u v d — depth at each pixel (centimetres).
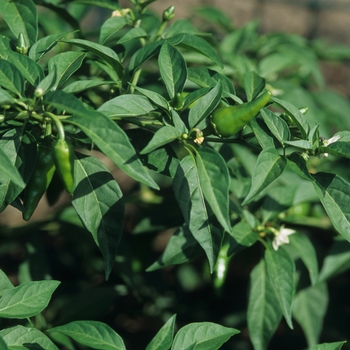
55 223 100
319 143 75
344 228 73
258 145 80
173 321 73
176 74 76
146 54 79
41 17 102
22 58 74
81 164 76
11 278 139
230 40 101
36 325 90
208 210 74
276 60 100
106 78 88
